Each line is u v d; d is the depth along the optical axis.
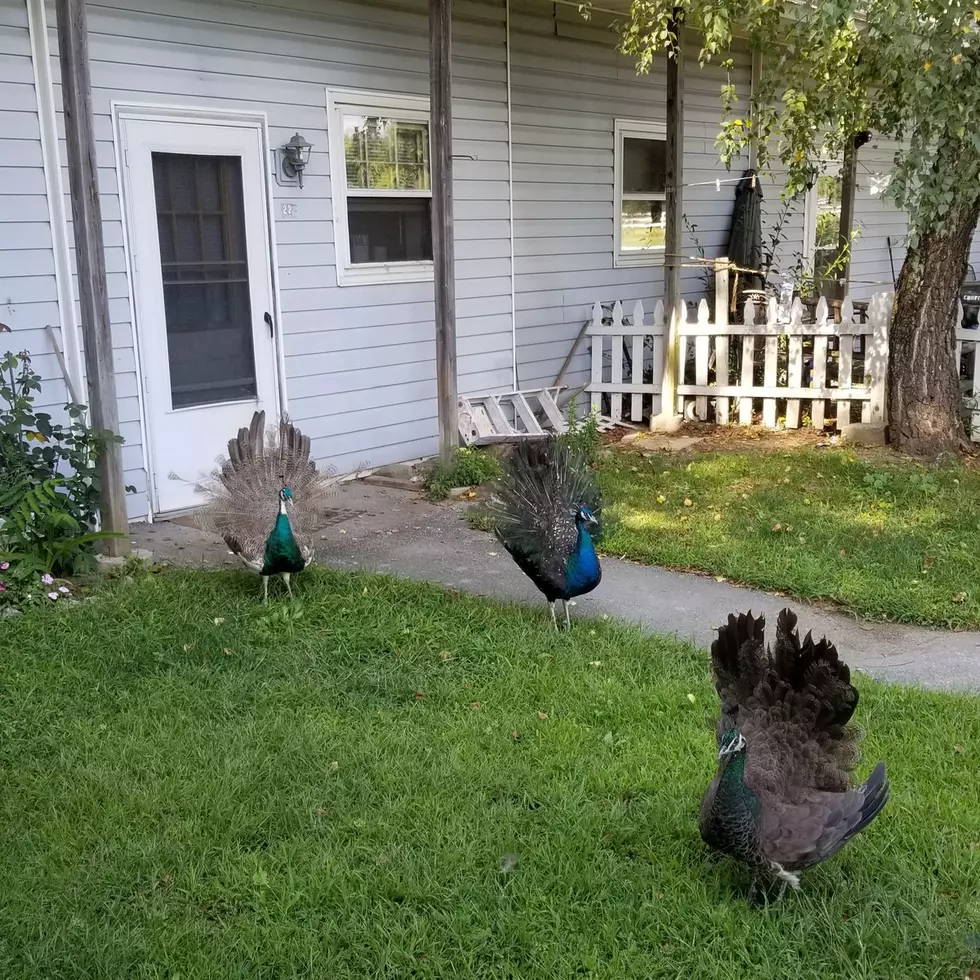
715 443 7.05
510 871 2.40
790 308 7.96
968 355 7.62
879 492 5.62
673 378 7.43
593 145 7.79
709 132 8.90
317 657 3.62
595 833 2.56
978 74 5.40
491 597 4.30
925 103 5.55
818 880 2.38
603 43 7.69
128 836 2.54
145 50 5.03
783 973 2.09
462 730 3.09
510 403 7.44
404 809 2.65
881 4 5.30
